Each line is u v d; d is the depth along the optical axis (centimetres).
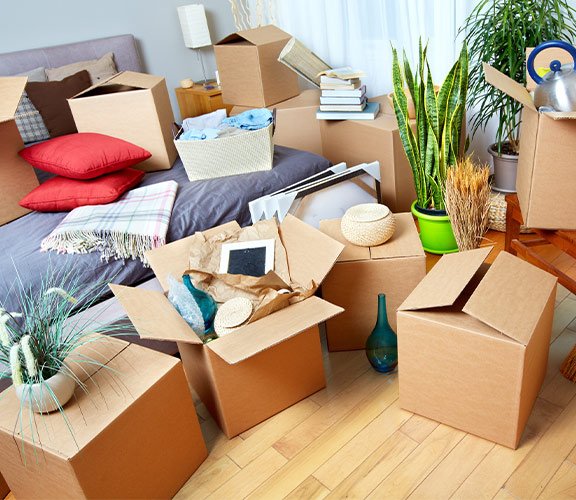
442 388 144
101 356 139
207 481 144
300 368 161
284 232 181
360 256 170
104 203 199
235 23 403
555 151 152
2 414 125
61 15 362
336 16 327
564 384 160
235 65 289
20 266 170
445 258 156
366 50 320
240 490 141
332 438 152
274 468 145
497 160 239
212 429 160
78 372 134
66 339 129
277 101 294
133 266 183
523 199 172
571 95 150
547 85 155
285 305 156
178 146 212
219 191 207
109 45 369
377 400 163
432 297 139
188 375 170
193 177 221
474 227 197
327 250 166
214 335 160
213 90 373
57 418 121
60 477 116
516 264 147
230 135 220
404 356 147
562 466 135
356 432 153
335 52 340
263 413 159
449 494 132
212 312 162
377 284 172
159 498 135
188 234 194
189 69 425
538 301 139
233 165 220
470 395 139
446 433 149
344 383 171
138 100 226
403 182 251
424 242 233
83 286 172
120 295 148
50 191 201
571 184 155
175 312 153
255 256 177
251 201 205
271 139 223
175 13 405
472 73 234
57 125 315
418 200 236
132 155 210
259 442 154
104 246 178
